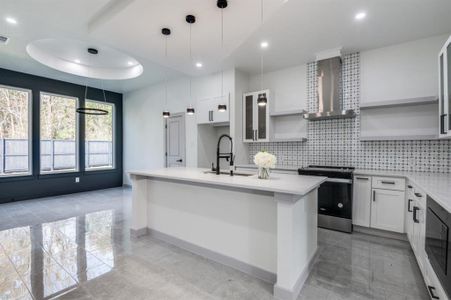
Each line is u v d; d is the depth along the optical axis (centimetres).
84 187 624
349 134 389
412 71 342
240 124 476
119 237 311
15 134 516
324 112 371
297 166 432
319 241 300
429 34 324
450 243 134
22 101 521
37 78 532
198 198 265
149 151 632
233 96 461
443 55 242
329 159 409
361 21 295
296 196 189
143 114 646
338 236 317
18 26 303
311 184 201
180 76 538
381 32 321
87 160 642
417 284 205
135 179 315
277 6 227
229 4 223
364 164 375
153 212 317
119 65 527
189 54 345
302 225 210
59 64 479
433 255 169
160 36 287
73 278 212
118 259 249
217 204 249
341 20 293
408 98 332
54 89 561
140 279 211
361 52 381
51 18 279
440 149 320
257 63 438
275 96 475
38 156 541
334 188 338
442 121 247
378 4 260
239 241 231
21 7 257
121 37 291
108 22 257
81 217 398
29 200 520
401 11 272
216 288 198
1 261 243
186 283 205
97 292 191
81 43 401
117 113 702
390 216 305
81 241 296
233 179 232
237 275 219
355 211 332
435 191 178
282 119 464
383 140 353
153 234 315
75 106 609
